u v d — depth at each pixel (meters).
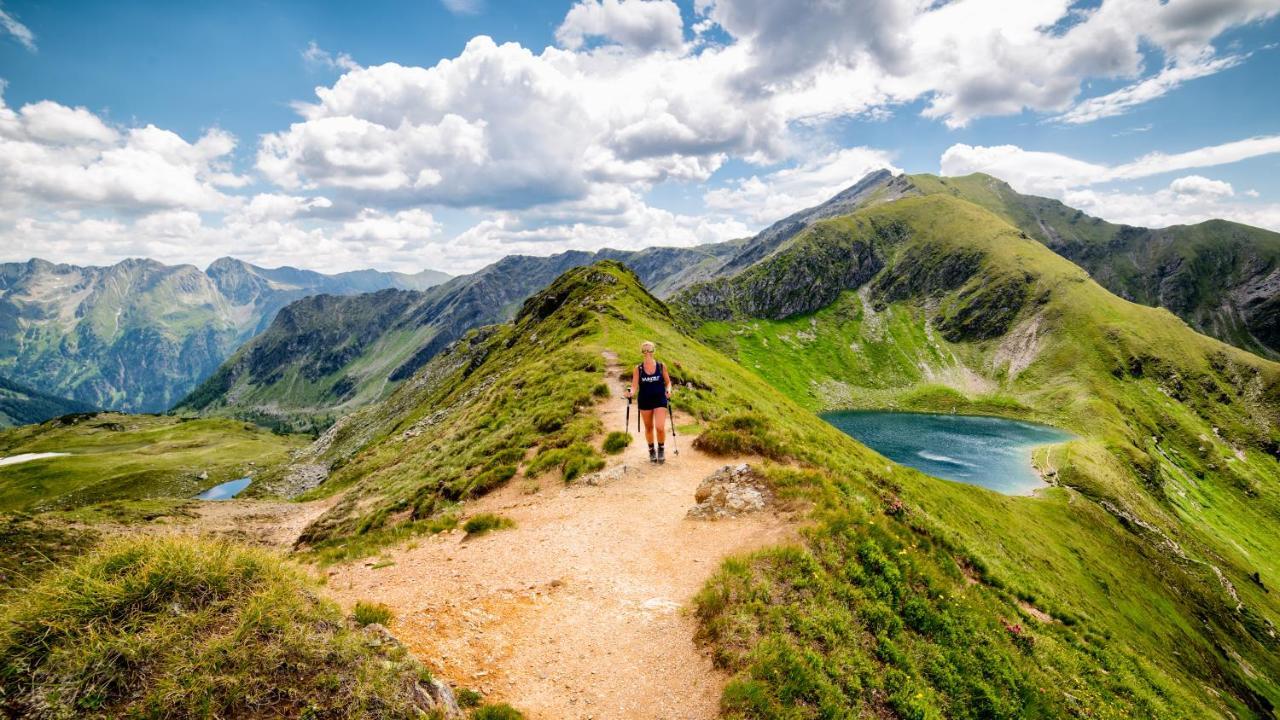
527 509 18.23
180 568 6.13
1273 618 100.62
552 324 105.12
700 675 8.52
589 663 8.87
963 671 11.36
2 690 4.88
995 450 168.50
